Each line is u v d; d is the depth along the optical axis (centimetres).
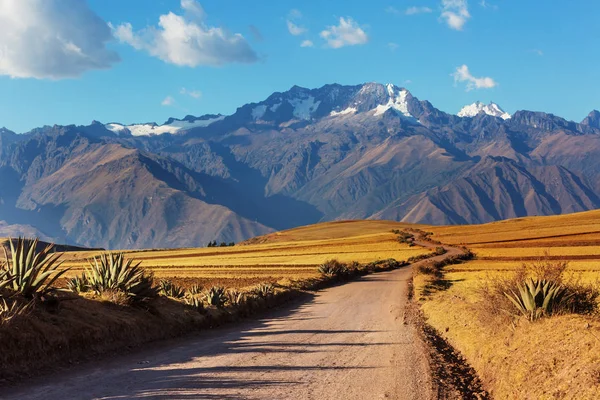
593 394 797
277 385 1025
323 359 1323
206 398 900
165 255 13188
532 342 1114
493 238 13000
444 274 5503
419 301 2988
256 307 2550
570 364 923
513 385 1012
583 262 6719
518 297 1384
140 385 981
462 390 1084
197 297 2297
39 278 1279
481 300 1655
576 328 1082
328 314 2439
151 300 1675
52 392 915
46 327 1173
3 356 1021
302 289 3875
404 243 13038
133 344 1419
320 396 959
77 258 11631
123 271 1642
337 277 5012
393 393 1008
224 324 2045
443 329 1866
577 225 14738
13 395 890
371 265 6894
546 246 10388
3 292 1211
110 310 1501
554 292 1326
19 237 1318
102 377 1041
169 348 1416
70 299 1380
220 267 8481
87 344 1258
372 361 1316
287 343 1562
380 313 2466
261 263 8938
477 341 1428
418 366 1267
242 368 1173
